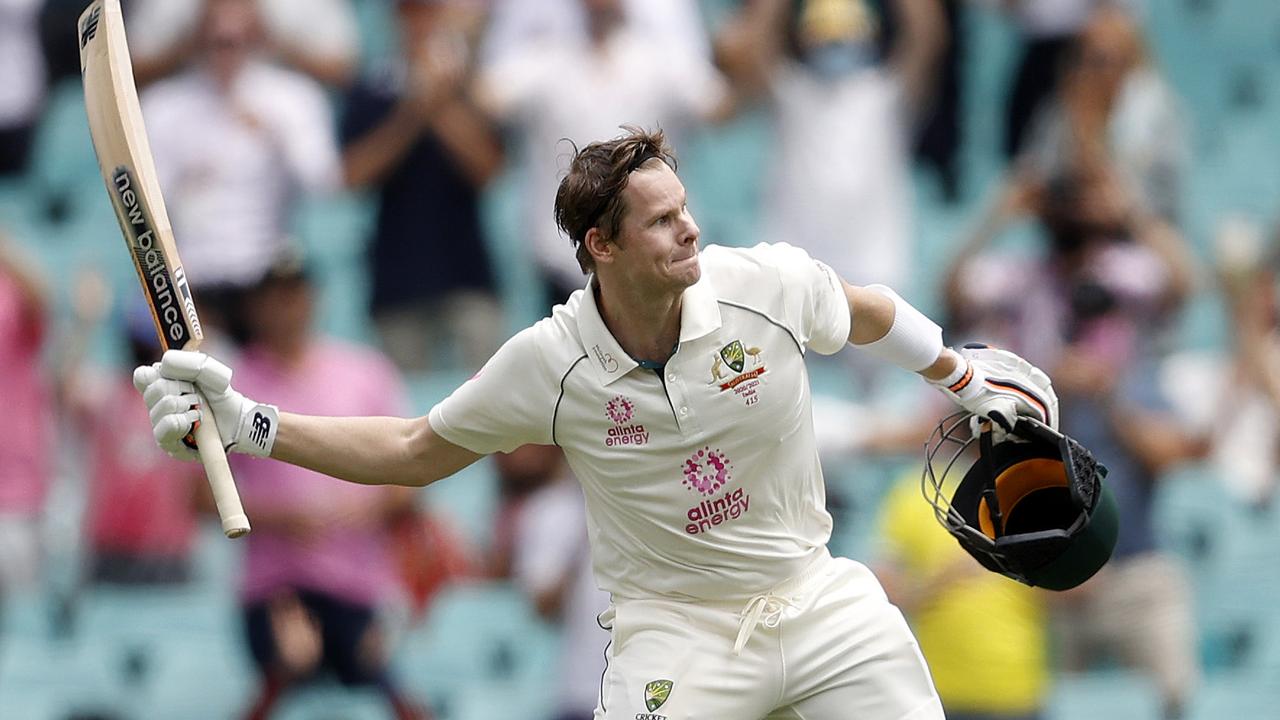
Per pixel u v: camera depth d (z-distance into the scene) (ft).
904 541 84.02
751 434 47.88
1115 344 97.71
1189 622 102.37
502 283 119.65
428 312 114.42
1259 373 111.04
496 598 108.47
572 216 46.88
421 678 105.91
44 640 106.73
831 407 103.30
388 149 113.91
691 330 47.19
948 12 132.05
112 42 52.03
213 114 113.91
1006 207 107.76
